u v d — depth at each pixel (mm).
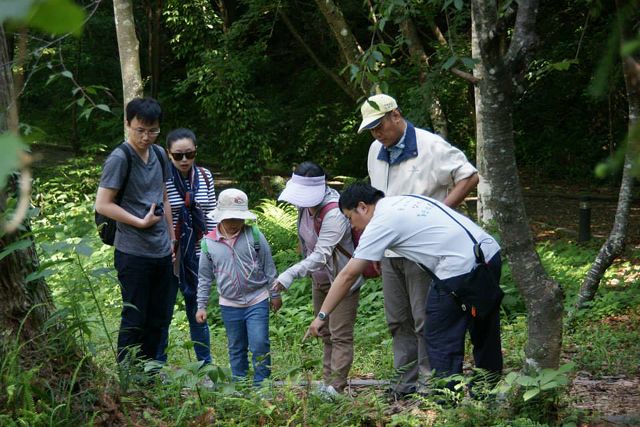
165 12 19656
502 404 3980
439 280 4137
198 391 3865
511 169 3676
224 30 20031
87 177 15539
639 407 4508
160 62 24078
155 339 4938
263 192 19844
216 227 5191
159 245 4746
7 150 491
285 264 10133
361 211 4473
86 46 22219
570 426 3672
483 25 3391
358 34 21328
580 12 16219
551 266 9781
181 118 25281
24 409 3174
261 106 24781
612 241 7441
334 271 4922
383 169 4887
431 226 4152
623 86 17438
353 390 5262
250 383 4289
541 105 22891
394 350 4945
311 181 4816
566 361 6066
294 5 21016
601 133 22062
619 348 6414
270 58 25422
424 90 12773
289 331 7668
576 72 20484
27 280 3436
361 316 8211
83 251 3496
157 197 4777
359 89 18688
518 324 7012
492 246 4219
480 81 3654
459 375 4000
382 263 4891
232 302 5145
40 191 13641
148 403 3949
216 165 23594
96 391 3664
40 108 23328
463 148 21672
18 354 3473
